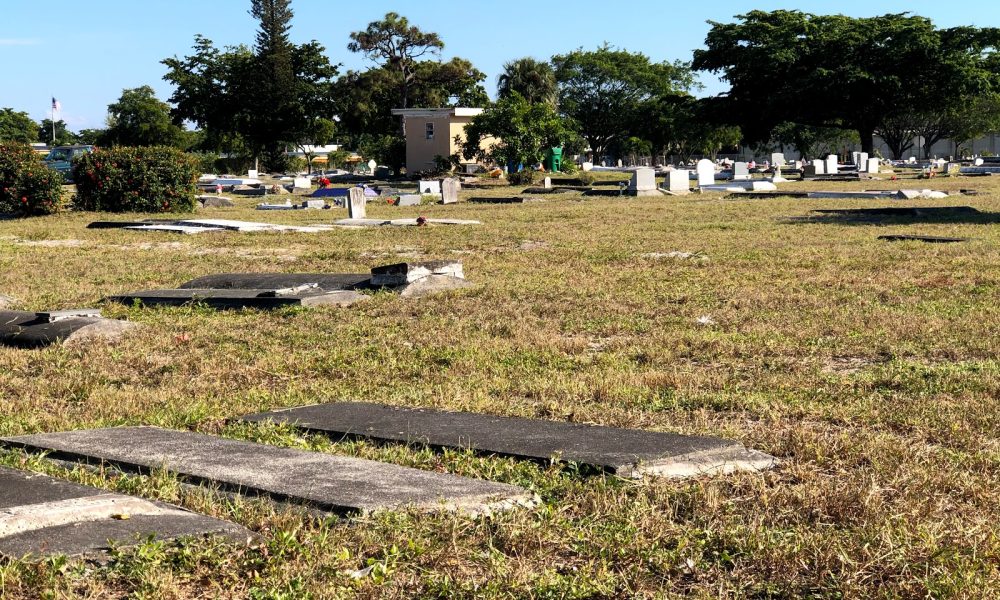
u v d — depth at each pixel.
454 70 88.94
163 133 91.81
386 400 6.79
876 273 13.14
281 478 4.66
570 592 3.58
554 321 10.02
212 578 3.61
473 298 11.50
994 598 3.49
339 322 10.05
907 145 98.44
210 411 6.53
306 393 7.16
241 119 78.69
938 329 8.95
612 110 99.38
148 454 5.14
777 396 6.71
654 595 3.58
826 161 55.97
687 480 4.81
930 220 22.73
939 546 3.89
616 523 4.20
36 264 16.17
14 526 3.86
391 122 89.25
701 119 72.56
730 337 8.91
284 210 32.72
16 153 29.34
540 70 86.06
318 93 79.69
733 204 30.41
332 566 3.71
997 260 14.20
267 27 76.31
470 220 25.45
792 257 15.24
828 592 3.58
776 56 65.25
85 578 3.55
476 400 6.61
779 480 4.86
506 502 4.43
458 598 3.53
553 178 54.62
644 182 38.59
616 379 7.24
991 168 63.69
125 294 11.95
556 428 5.73
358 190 26.17
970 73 62.44
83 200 30.50
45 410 6.73
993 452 5.20
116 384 7.63
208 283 12.59
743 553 3.89
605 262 15.27
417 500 4.32
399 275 11.93
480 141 63.75
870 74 63.03
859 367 7.75
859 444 5.34
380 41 89.62
